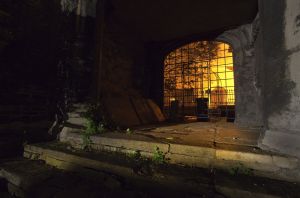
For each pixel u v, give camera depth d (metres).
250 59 6.79
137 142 3.58
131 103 7.16
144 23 7.19
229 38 7.57
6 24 4.32
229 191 2.33
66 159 3.69
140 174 2.87
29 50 4.78
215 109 11.51
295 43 2.62
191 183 2.52
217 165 2.90
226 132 4.84
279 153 2.67
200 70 11.87
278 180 2.53
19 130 4.50
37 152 4.22
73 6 5.33
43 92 5.04
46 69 5.12
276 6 2.92
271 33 2.98
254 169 2.69
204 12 6.39
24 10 4.69
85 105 4.95
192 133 4.62
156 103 9.05
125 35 7.45
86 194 2.77
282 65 2.78
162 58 9.36
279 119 2.80
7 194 3.35
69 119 4.98
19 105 4.54
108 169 3.15
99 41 5.50
